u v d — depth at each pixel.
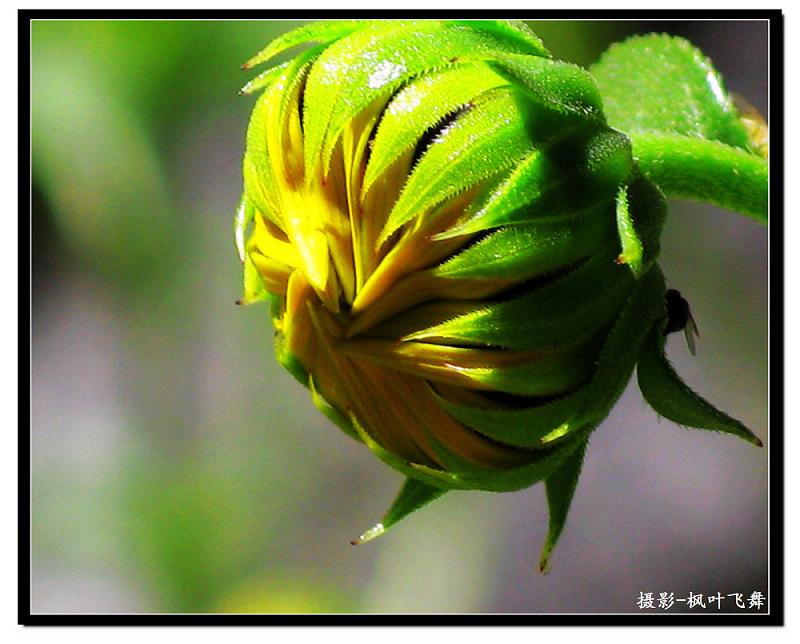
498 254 0.21
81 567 0.37
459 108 0.21
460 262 0.21
